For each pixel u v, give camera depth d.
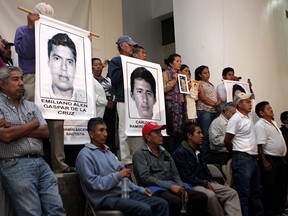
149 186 3.81
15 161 2.78
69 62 3.63
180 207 3.62
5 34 5.87
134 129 4.19
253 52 6.67
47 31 3.48
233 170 4.72
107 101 4.55
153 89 4.46
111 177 3.30
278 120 6.79
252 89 6.58
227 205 4.35
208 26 6.64
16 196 2.72
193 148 4.48
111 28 7.95
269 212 5.16
